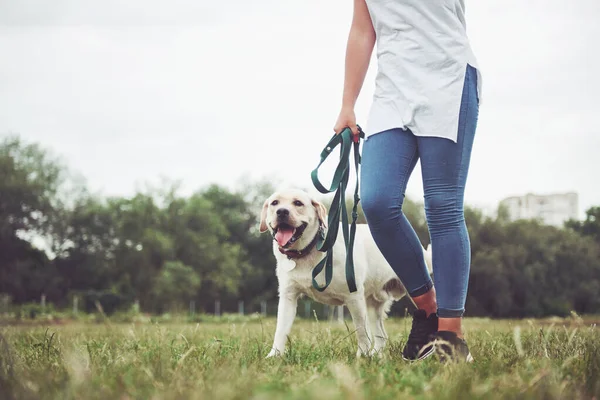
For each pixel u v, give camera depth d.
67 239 61.34
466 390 2.03
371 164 3.34
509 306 50.34
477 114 3.35
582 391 2.10
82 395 2.01
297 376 2.51
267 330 5.46
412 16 3.32
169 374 2.41
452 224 3.24
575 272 54.38
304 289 4.65
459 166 3.26
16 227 54.97
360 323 4.68
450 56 3.25
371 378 2.35
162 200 63.66
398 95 3.31
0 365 2.43
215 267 64.00
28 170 56.44
